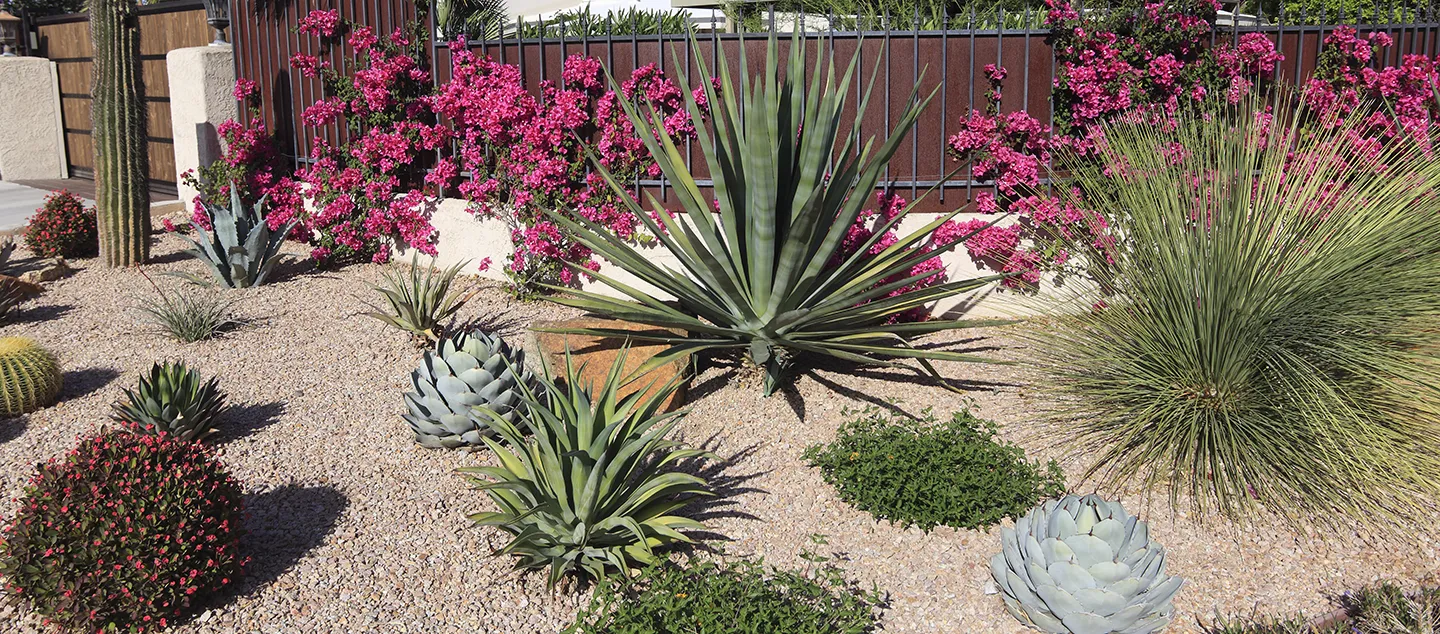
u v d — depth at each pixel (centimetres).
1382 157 600
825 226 614
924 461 506
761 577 429
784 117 591
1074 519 419
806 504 509
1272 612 423
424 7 888
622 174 780
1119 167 604
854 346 595
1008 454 511
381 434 591
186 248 1004
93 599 408
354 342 727
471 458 562
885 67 735
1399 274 490
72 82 1468
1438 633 391
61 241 943
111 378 671
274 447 574
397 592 449
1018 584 414
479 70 834
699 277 620
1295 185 539
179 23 1262
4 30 1480
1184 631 415
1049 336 583
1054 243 658
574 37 794
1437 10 749
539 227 786
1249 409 516
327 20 936
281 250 978
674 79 767
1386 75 716
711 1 795
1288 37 743
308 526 498
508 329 734
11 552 412
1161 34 716
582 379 620
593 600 406
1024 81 736
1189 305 518
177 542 423
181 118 1150
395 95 903
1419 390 477
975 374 641
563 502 435
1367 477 482
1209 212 544
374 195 914
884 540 479
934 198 754
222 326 760
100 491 420
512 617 434
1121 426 541
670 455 474
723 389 633
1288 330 497
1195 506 494
